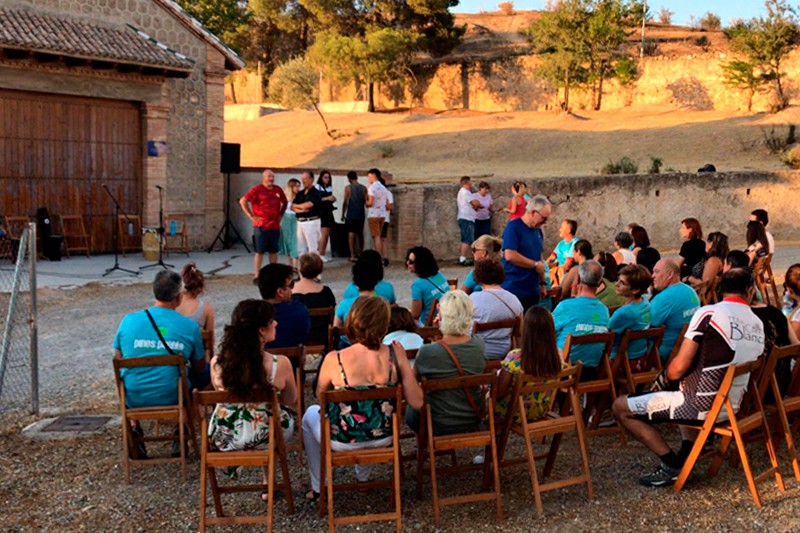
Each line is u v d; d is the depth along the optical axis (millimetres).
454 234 17531
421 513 4926
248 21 51625
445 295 5156
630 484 5355
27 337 9930
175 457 5816
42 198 16109
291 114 50344
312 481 5082
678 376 5086
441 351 5023
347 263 16312
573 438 6320
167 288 5594
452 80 49750
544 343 4941
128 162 17250
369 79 48688
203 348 5719
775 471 5242
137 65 16016
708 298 9461
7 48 14398
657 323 6586
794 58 36719
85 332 10211
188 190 18094
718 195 20469
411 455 5402
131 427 5617
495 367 5848
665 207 19953
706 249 10445
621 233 9867
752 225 11570
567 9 43219
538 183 18344
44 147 16031
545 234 18578
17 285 6941
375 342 4730
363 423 4703
